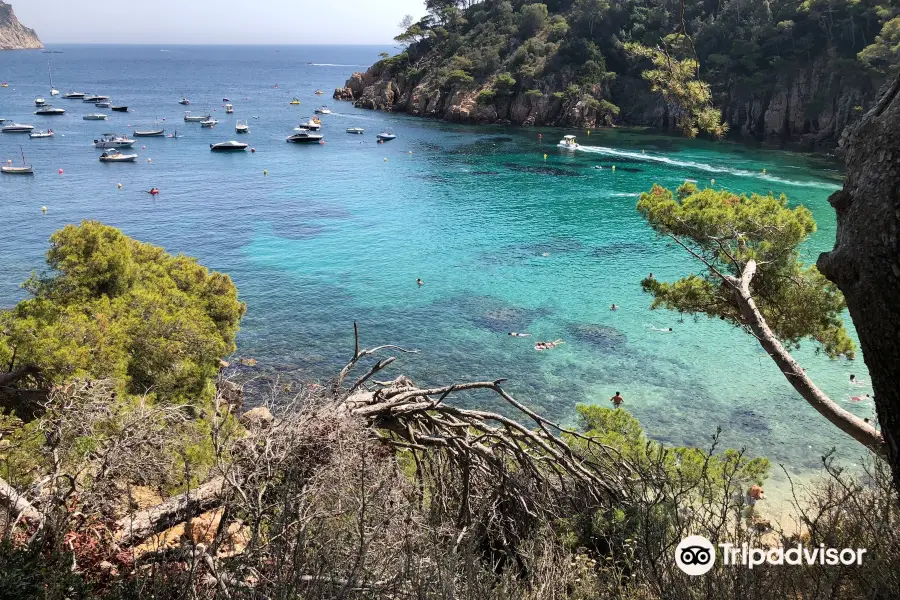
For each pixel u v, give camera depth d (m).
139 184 71.81
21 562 5.18
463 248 50.44
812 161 79.25
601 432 12.72
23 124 111.88
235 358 31.88
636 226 55.69
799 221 12.35
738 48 92.44
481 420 9.23
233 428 8.09
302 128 112.75
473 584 5.73
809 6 86.81
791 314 12.20
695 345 33.03
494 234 54.06
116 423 7.35
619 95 116.38
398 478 7.39
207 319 20.62
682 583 5.12
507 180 74.25
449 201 65.50
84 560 5.79
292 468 6.04
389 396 8.61
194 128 115.56
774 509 18.12
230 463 6.32
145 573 5.51
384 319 37.12
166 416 7.20
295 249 50.28
